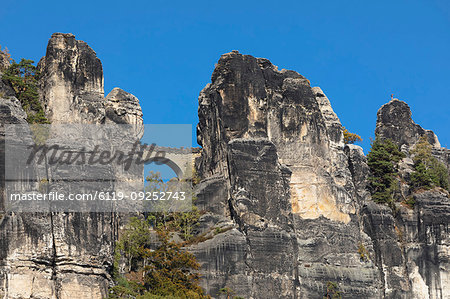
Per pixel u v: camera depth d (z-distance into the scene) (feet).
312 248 473.67
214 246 441.68
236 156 468.34
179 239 455.22
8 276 359.05
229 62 494.18
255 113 489.67
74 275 372.99
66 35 455.22
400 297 493.36
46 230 371.76
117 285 395.75
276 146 490.90
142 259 436.35
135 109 481.87
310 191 487.20
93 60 456.45
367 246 499.10
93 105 447.01
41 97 445.78
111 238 392.68
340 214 492.13
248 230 453.58
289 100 501.15
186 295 401.90
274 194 467.11
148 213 468.75
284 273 451.53
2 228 363.97
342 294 465.47
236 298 426.92
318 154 498.69
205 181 479.41
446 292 495.82
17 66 451.12
